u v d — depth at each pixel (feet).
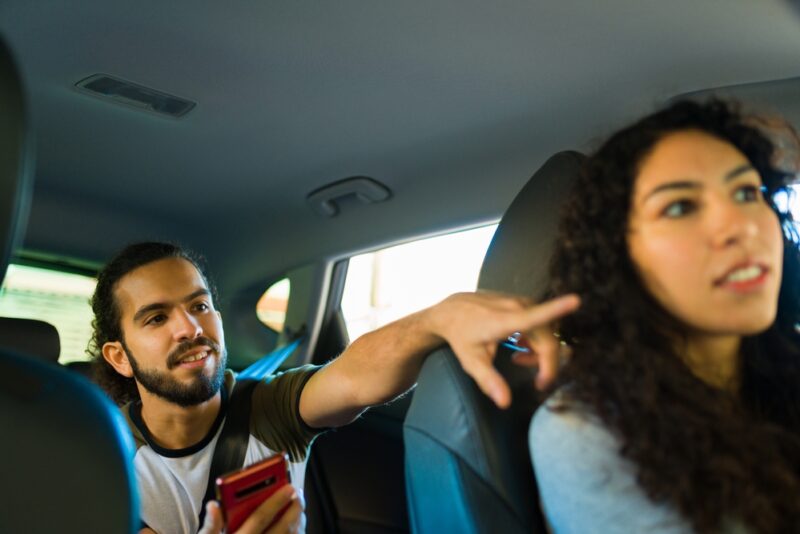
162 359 5.16
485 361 2.96
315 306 9.74
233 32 5.69
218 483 3.27
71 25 5.63
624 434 2.53
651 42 5.34
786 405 3.01
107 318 5.54
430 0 5.20
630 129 2.89
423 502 3.16
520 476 3.11
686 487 2.43
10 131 2.07
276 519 3.39
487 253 4.00
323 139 7.29
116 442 2.21
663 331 2.70
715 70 5.45
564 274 2.97
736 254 2.56
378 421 9.21
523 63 5.78
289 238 9.45
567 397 2.69
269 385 5.52
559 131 6.47
